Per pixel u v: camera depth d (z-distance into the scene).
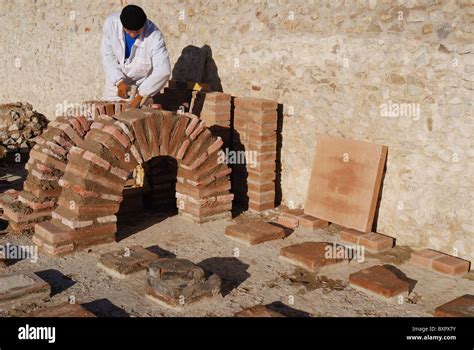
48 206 6.43
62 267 5.51
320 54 6.79
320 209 6.79
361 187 6.39
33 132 10.92
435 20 5.71
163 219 6.94
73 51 11.02
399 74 6.06
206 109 7.44
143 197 7.52
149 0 9.01
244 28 7.61
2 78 13.29
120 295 5.01
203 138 6.50
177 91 7.91
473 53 5.46
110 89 7.35
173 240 6.29
